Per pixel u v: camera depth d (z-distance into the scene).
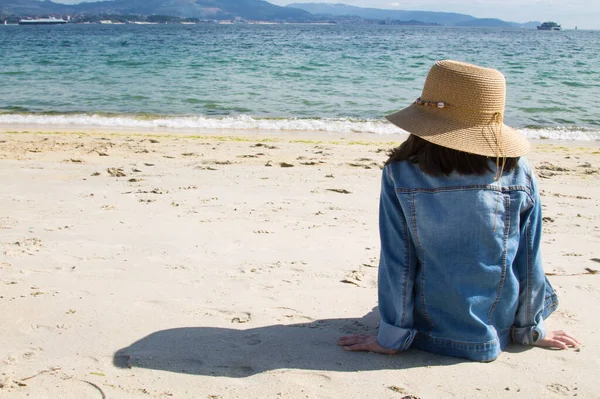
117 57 32.16
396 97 16.94
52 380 2.35
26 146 8.77
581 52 45.47
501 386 2.35
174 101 15.73
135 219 4.96
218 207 5.46
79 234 4.49
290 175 7.09
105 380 2.36
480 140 2.35
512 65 30.72
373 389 2.32
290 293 3.36
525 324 2.68
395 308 2.59
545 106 15.66
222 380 2.38
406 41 65.38
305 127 12.26
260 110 14.40
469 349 2.54
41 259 3.88
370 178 7.01
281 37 77.19
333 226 4.91
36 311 3.03
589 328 2.94
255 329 2.87
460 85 2.37
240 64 27.56
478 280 2.49
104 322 2.92
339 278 3.63
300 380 2.38
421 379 2.40
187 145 9.30
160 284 3.47
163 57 32.38
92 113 13.77
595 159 9.00
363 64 28.14
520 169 2.52
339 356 2.60
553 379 2.41
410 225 2.50
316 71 24.30
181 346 2.67
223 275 3.65
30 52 37.00
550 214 5.64
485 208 2.43
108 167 7.31
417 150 2.51
